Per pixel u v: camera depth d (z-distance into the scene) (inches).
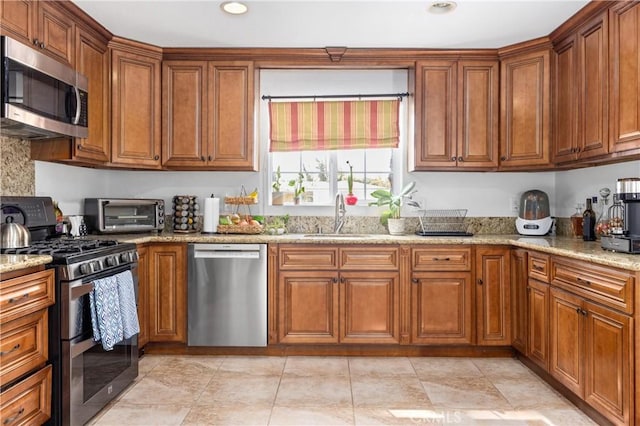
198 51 142.4
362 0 110.4
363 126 159.3
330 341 133.8
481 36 132.3
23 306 76.5
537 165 136.6
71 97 107.9
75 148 117.9
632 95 96.4
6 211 105.2
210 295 133.6
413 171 152.5
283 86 160.2
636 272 79.4
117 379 103.3
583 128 116.7
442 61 144.2
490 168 144.2
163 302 134.2
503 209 157.6
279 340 133.9
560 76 130.0
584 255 92.4
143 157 139.9
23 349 77.9
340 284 133.7
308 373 121.3
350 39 135.0
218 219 149.3
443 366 127.2
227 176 159.5
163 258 134.2
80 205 141.9
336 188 162.6
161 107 143.5
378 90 159.5
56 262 85.7
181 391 109.3
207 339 134.0
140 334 130.3
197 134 143.9
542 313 113.7
